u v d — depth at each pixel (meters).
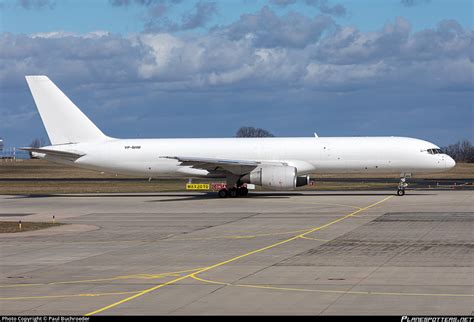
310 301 32.62
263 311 30.69
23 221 75.94
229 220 72.75
